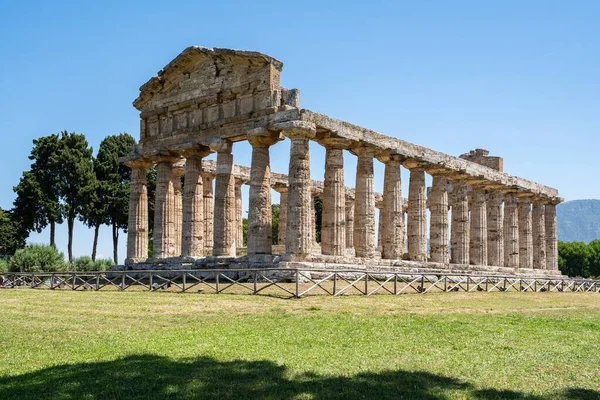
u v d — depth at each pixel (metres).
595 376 15.84
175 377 14.92
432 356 17.78
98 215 85.25
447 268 53.72
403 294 34.38
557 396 13.89
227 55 46.47
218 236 45.91
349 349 18.53
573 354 18.58
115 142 89.81
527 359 17.69
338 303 28.67
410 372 15.76
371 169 47.91
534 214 74.00
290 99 43.72
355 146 47.62
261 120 44.06
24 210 84.88
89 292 36.94
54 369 15.79
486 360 17.42
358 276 42.38
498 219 65.19
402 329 22.27
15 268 63.00
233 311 26.11
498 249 64.62
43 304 30.03
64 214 85.06
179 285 38.25
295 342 19.44
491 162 69.31
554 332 22.92
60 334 20.86
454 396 13.73
